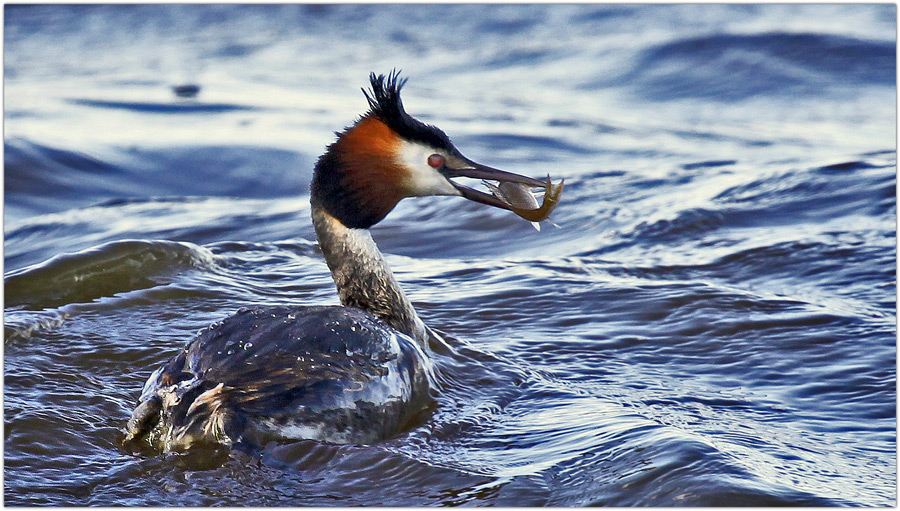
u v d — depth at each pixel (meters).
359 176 10.16
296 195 24.00
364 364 8.66
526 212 9.66
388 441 8.62
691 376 10.41
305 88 35.72
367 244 10.46
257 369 8.33
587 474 7.95
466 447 8.66
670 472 7.73
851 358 10.66
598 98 35.28
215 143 27.09
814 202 16.55
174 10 47.88
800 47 37.31
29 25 45.28
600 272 13.73
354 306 10.44
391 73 10.05
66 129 27.94
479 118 31.67
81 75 37.38
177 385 8.34
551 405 9.55
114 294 12.30
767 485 7.53
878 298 12.44
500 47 42.22
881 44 37.12
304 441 8.12
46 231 18.97
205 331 8.84
